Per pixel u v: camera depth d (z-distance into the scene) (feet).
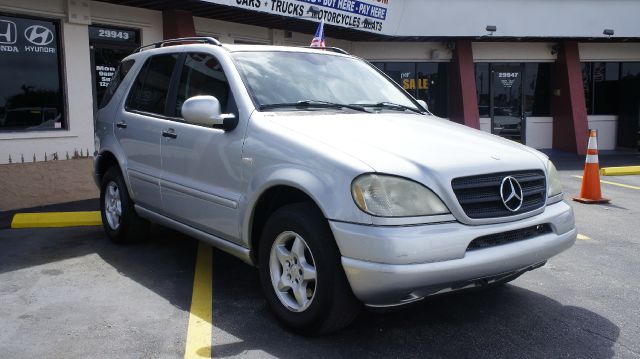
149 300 13.67
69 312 12.89
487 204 10.96
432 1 48.37
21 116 31.32
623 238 20.04
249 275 15.56
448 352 11.07
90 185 27.94
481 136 13.21
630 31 50.93
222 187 13.23
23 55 31.12
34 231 20.30
